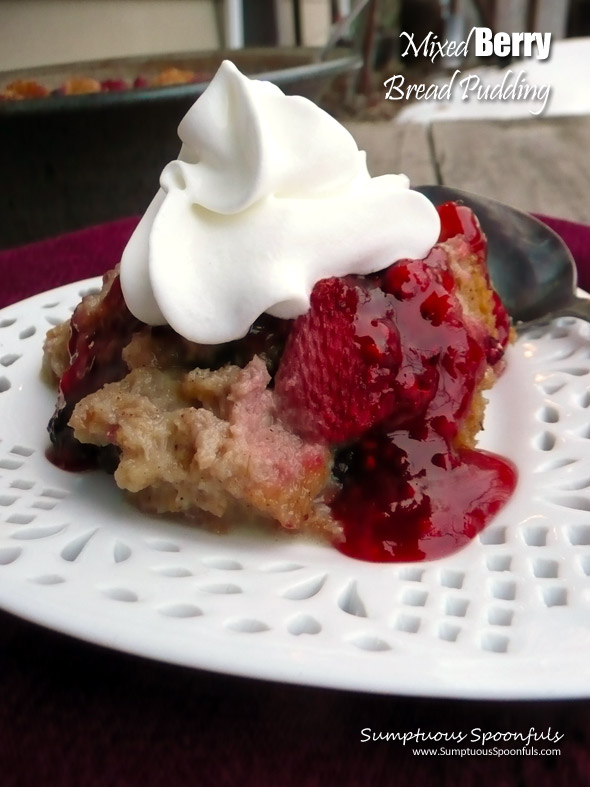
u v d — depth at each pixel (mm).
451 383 128
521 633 85
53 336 153
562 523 112
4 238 322
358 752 87
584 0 743
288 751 88
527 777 84
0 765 87
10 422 142
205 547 112
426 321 127
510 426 143
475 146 386
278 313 123
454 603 94
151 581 95
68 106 284
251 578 100
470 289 148
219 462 111
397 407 124
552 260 183
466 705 92
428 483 123
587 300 173
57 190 311
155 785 84
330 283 123
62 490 123
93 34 479
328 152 131
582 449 131
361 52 495
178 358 129
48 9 447
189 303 121
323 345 122
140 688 95
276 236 122
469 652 81
